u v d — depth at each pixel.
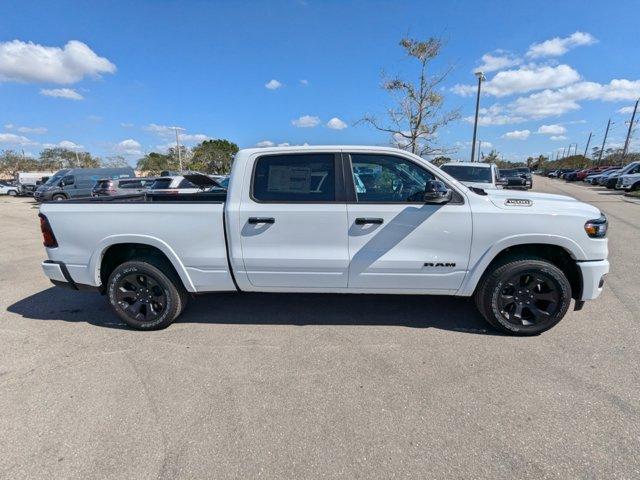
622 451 2.16
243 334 3.73
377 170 3.50
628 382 2.82
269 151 3.51
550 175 60.09
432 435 2.32
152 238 3.63
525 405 2.57
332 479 2.01
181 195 4.60
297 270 3.54
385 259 3.44
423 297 4.59
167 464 2.13
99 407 2.63
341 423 2.44
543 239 3.30
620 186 23.52
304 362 3.18
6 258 7.36
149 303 3.84
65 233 3.74
